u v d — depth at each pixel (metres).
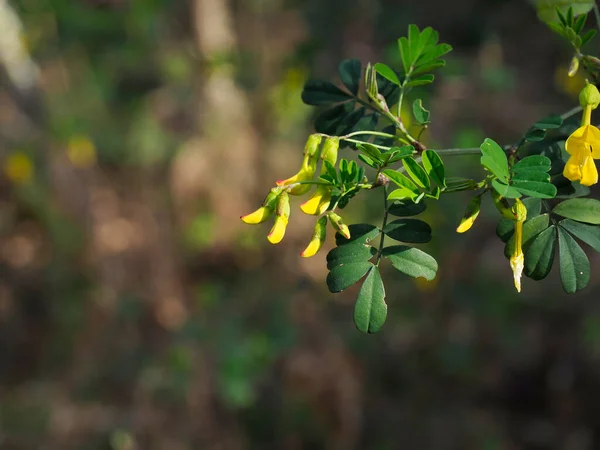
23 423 4.73
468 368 4.86
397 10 5.30
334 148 1.37
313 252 1.38
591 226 1.32
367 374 4.87
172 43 5.78
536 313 5.01
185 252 5.52
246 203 5.61
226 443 4.44
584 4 1.59
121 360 4.95
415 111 1.51
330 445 4.51
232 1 5.88
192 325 4.75
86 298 5.34
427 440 4.61
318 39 5.52
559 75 5.07
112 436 4.43
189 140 5.66
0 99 6.50
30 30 6.26
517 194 1.21
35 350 5.32
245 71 5.68
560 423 4.67
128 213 5.72
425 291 4.93
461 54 5.20
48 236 5.82
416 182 1.32
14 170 5.80
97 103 6.37
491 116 5.19
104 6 6.02
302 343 4.76
